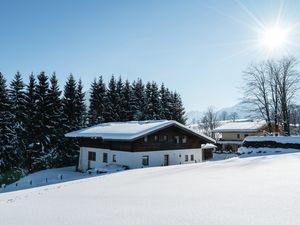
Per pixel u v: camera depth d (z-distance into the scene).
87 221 5.86
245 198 6.75
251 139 32.50
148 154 29.72
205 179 11.37
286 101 40.03
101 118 51.59
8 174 37.28
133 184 12.07
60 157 43.53
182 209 6.19
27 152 41.16
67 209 7.49
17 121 40.97
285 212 5.19
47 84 43.41
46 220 6.32
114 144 31.06
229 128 62.75
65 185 15.20
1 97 38.69
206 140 35.53
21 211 7.88
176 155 32.34
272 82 40.84
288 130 39.91
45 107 42.75
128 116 55.75
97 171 28.84
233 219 5.05
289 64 39.88
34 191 14.07
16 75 42.03
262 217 5.02
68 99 46.78
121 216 6.02
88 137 33.97
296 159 16.92
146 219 5.55
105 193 10.11
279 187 7.80
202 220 5.14
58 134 43.91
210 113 96.06
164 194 8.55
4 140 38.12
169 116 62.28
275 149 29.94
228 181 10.12
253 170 13.01
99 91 52.09
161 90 63.09
